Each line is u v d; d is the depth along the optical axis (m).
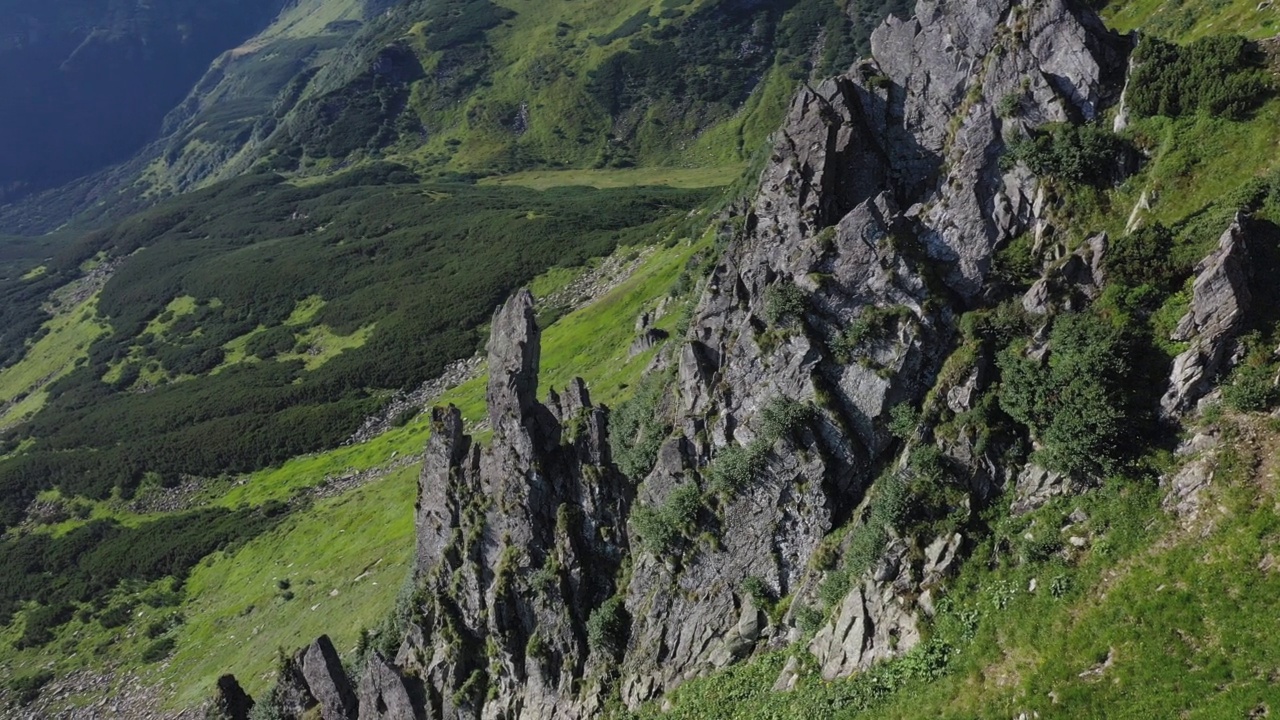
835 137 36.84
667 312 103.38
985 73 34.53
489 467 45.88
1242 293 27.20
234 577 116.88
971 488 30.70
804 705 31.30
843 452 34.03
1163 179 31.06
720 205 137.50
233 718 56.72
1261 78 30.56
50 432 199.75
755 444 35.50
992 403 30.94
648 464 40.84
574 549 42.09
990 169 33.94
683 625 37.56
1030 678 26.23
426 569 49.62
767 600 35.50
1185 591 24.97
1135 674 24.41
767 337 35.91
